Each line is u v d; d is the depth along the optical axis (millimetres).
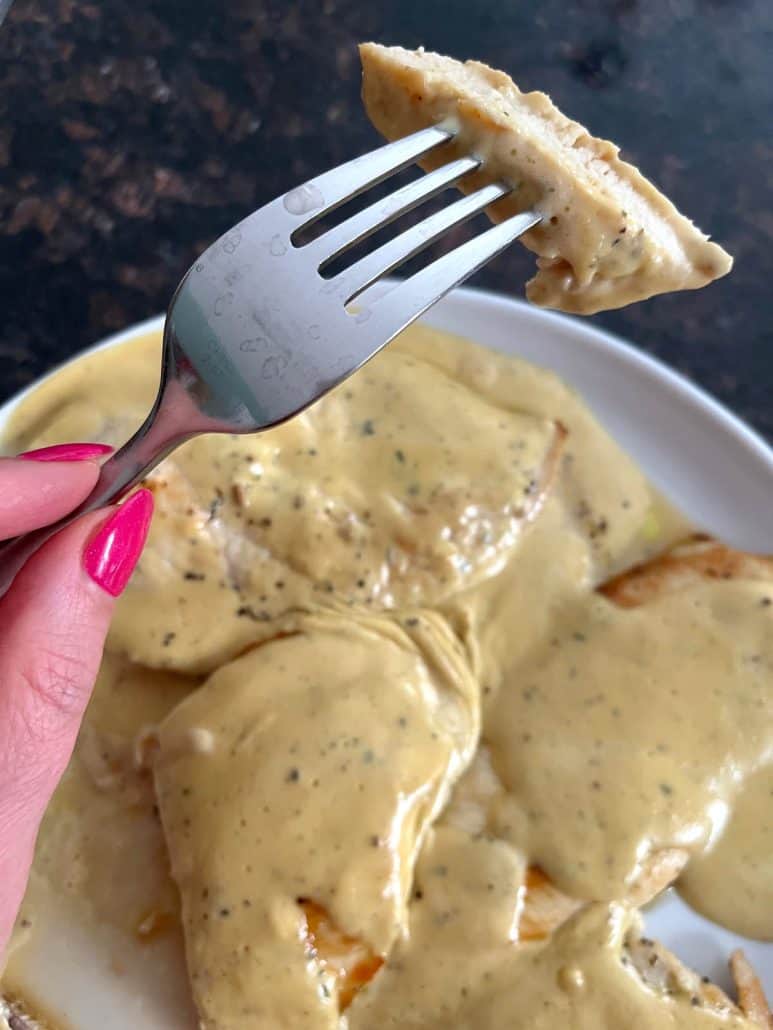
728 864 242
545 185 180
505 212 186
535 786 243
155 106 302
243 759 234
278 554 252
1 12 302
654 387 273
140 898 244
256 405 166
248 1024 223
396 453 262
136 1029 236
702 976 238
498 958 231
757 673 250
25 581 174
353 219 172
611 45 318
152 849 246
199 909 227
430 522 256
